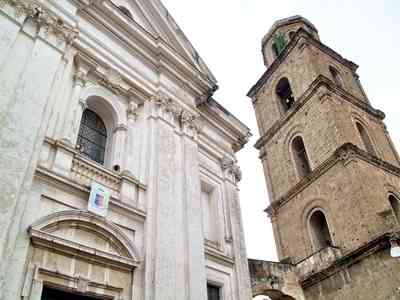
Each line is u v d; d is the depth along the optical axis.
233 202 15.63
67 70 11.13
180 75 15.12
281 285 21.03
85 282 8.49
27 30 10.23
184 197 12.24
